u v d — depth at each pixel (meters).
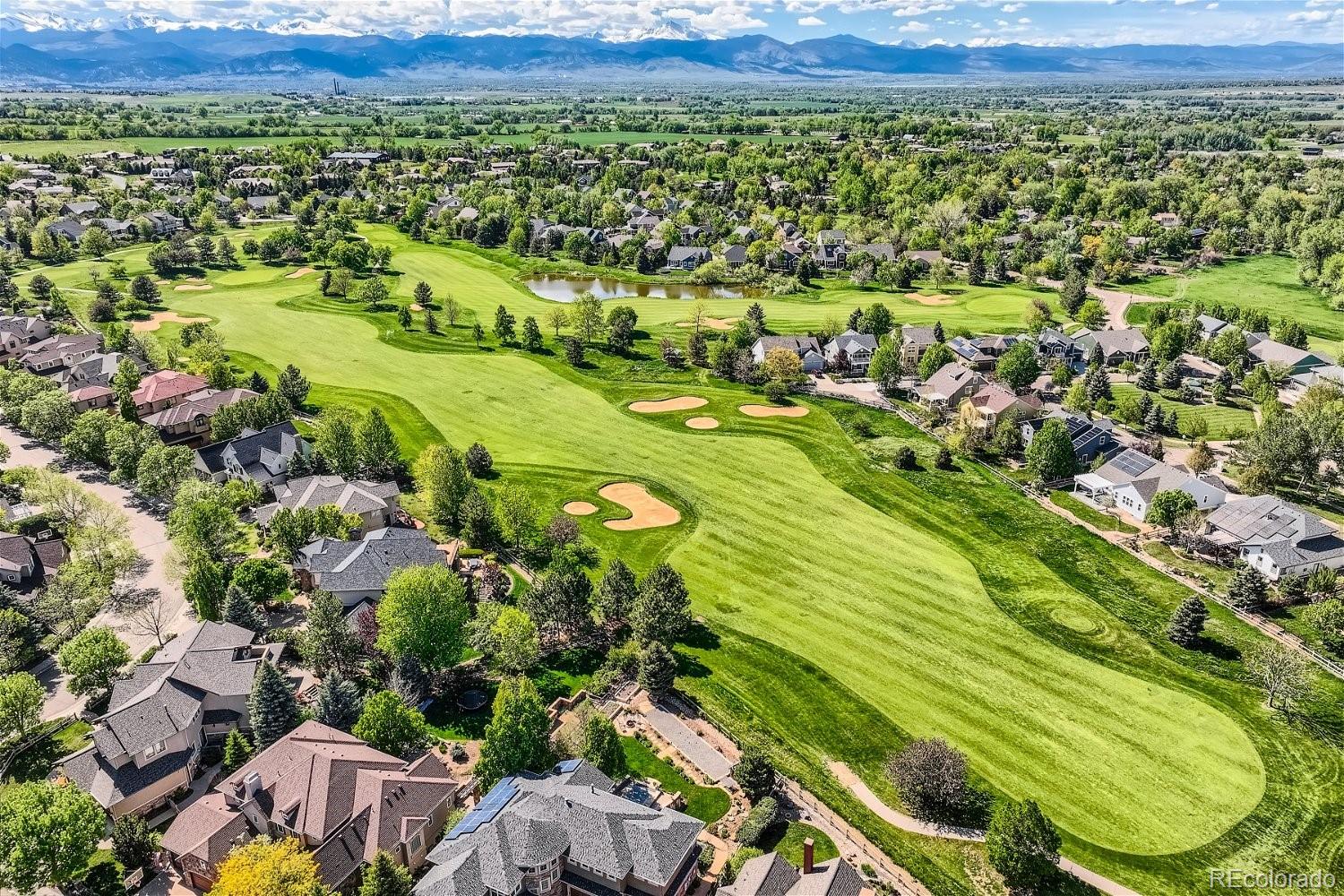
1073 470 110.31
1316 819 59.09
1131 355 156.62
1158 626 80.50
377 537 87.00
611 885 51.44
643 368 151.62
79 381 133.75
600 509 103.44
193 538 86.69
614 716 69.31
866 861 55.53
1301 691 69.12
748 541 95.94
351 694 67.00
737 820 59.12
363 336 169.00
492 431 126.25
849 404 135.50
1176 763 64.12
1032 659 76.00
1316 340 166.00
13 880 51.56
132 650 76.88
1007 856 52.75
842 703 70.62
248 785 56.22
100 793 59.41
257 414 116.12
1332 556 87.19
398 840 55.47
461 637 73.94
